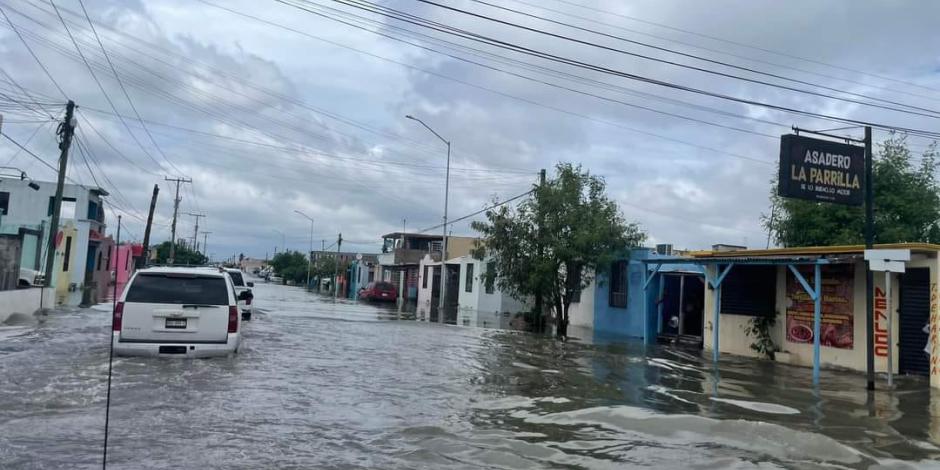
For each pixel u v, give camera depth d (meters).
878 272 14.95
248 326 18.86
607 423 8.18
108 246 51.47
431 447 6.71
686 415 8.72
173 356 10.94
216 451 6.20
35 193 45.88
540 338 20.31
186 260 83.25
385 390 9.77
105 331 15.80
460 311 37.41
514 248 24.05
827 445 7.38
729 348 18.53
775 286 17.52
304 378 10.31
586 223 23.12
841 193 15.69
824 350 16.06
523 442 7.08
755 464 6.57
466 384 10.72
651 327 22.41
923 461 7.07
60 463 5.59
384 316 28.56
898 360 14.56
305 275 105.94
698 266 21.81
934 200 20.34
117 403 7.93
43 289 22.72
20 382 8.92
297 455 6.22
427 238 67.44
